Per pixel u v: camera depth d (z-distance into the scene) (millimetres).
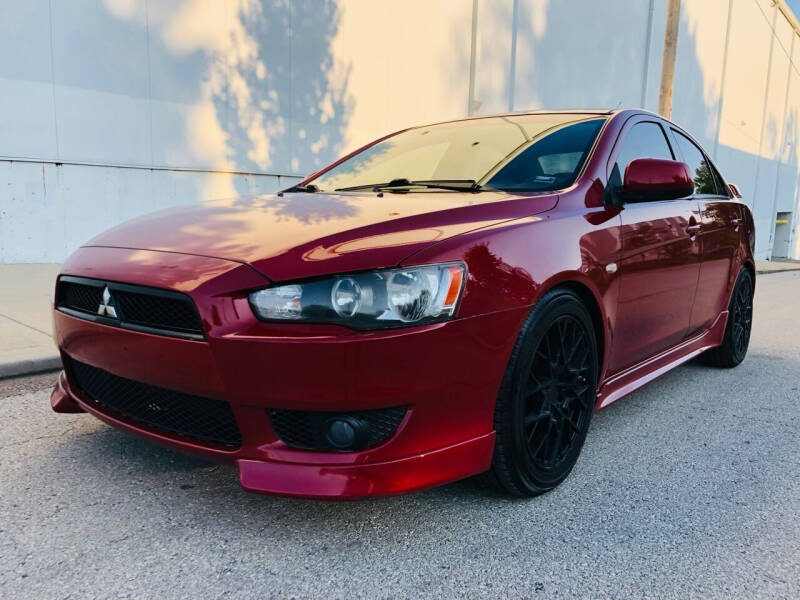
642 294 2754
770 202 30031
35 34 6602
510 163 2764
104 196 7328
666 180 2693
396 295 1743
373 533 1975
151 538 1905
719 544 1970
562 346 2256
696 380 4008
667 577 1785
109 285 1980
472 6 12094
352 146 10055
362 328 1711
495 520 2078
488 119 3324
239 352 1719
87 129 7090
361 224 1996
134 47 7332
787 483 2441
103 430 2717
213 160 8234
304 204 2441
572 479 2434
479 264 1920
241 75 8383
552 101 14828
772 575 1810
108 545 1861
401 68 10766
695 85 21062
